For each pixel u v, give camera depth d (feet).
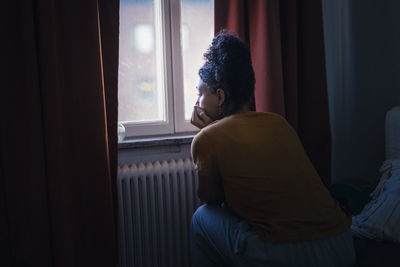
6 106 4.17
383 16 6.91
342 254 3.40
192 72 6.53
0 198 4.30
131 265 5.40
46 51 4.21
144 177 5.41
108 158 4.85
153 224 5.51
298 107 6.59
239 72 4.06
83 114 4.58
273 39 5.82
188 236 5.77
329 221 3.43
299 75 6.53
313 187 3.52
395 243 4.57
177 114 6.33
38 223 4.29
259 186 3.42
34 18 4.31
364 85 7.26
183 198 5.67
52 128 4.26
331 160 7.22
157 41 6.24
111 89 4.98
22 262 4.28
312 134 6.49
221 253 3.81
